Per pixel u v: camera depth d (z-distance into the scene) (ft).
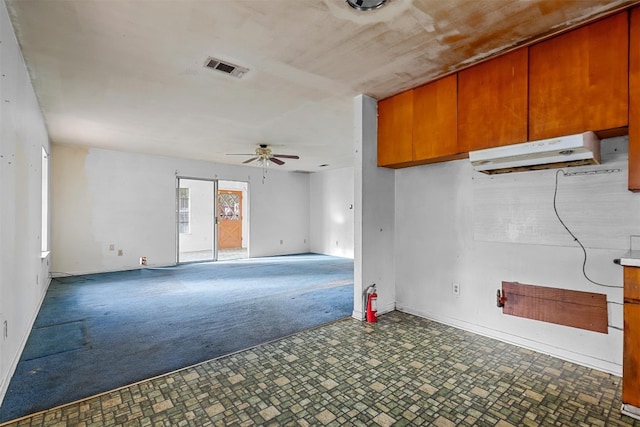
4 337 6.47
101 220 19.83
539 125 7.38
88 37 7.23
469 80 8.66
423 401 6.30
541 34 7.13
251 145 18.58
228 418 5.79
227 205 35.04
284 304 13.02
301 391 6.66
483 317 9.60
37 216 11.46
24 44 7.50
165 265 22.34
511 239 9.02
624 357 5.87
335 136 16.39
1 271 6.18
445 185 10.54
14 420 5.72
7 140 6.55
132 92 10.48
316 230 30.55
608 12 6.35
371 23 6.70
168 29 6.93
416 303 11.37
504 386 6.81
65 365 7.80
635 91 6.14
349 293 14.85
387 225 11.68
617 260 7.13
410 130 10.16
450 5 6.11
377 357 8.18
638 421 5.66
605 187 7.47
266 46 7.65
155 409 6.06
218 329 10.22
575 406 6.11
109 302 13.26
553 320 8.23
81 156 19.13
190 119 13.39
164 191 22.24
